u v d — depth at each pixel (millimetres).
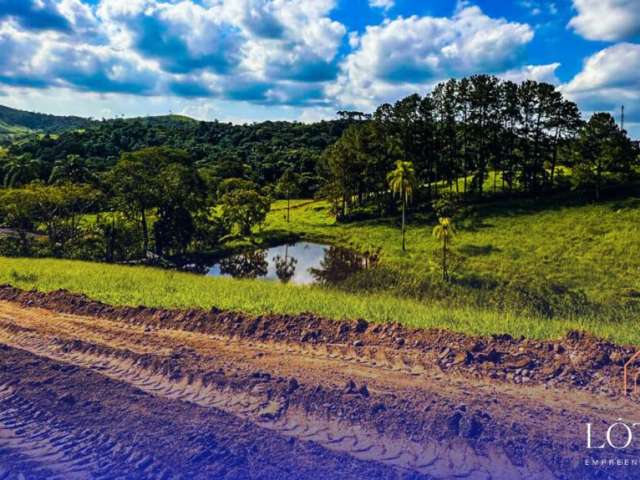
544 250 46062
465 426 6941
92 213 62219
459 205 66750
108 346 10578
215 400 8125
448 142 73938
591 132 60094
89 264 30453
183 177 54750
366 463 6281
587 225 51594
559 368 8891
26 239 48656
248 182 77938
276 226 73250
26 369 9289
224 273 45031
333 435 7027
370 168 72875
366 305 14758
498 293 27469
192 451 6496
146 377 9141
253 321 12055
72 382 8672
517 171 74188
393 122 77438
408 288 31297
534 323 12344
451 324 12195
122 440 6832
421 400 7719
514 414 7309
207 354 10125
